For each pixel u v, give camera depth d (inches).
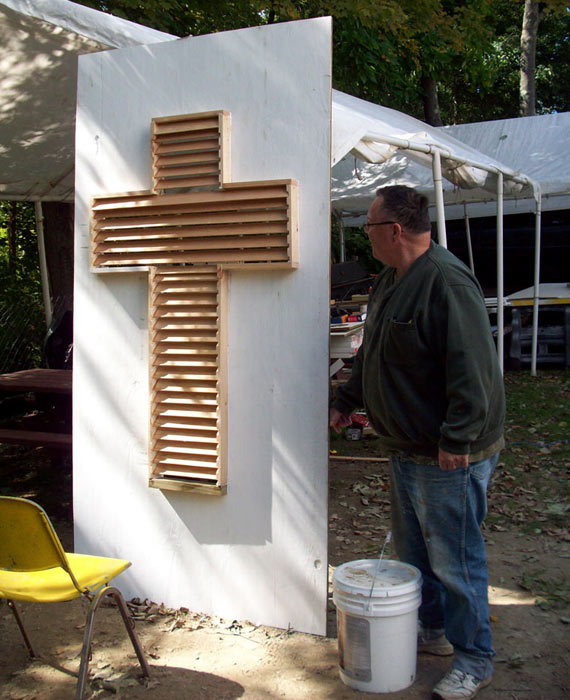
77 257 153.2
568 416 313.4
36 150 240.5
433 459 112.7
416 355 109.8
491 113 926.4
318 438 134.9
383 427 117.8
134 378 148.5
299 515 136.8
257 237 136.9
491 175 331.6
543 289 435.8
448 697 111.7
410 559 125.6
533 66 626.2
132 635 120.1
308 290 134.7
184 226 142.3
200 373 142.4
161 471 146.3
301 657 128.6
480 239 493.7
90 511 153.4
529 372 426.9
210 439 140.3
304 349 135.4
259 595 140.9
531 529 191.2
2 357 366.0
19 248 457.7
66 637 137.6
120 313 149.3
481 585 114.0
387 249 113.2
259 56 136.7
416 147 217.8
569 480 230.4
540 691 116.7
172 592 148.3
